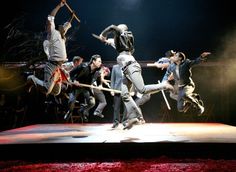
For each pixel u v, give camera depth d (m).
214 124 10.38
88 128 9.06
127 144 5.83
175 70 8.28
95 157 5.86
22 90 14.03
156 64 8.98
